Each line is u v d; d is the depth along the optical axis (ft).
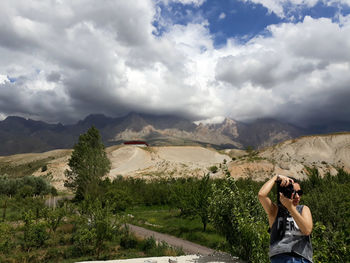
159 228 96.53
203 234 83.76
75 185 181.47
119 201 135.54
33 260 57.72
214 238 76.84
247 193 27.53
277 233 9.35
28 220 69.56
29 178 241.55
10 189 222.07
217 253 26.89
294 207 8.55
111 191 141.18
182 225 100.94
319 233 19.22
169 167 515.50
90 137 198.39
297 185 8.91
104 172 183.73
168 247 64.69
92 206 71.46
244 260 23.85
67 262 55.11
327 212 41.68
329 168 394.73
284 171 368.48
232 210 26.05
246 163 395.75
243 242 23.82
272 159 416.46
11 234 74.18
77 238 65.67
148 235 84.89
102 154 193.67
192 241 77.71
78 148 186.50
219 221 27.22
